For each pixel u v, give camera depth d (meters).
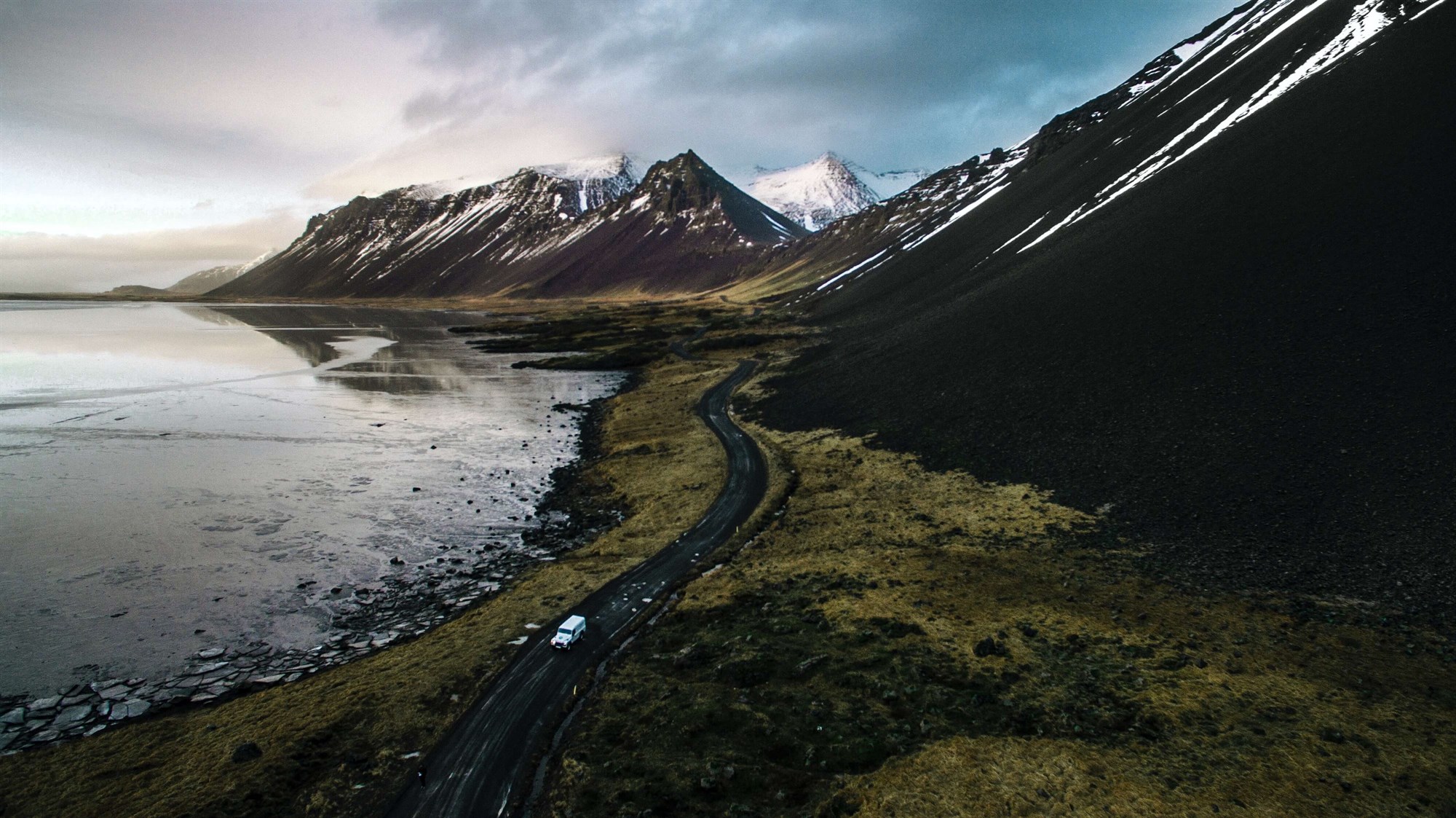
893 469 70.00
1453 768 27.73
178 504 67.44
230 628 45.44
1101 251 99.69
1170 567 45.47
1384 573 40.34
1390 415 50.19
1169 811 27.05
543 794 29.89
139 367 156.25
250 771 30.92
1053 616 41.84
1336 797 27.08
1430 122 77.12
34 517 63.34
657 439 90.88
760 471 74.69
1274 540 45.09
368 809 29.09
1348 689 33.06
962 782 29.12
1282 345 62.00
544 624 44.38
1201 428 57.81
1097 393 69.38
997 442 69.19
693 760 31.20
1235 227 83.12
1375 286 62.09
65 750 33.03
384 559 56.47
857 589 47.25
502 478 77.75
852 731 32.75
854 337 137.62
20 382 133.50
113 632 44.56
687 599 47.91
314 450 87.12
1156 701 33.50
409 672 38.91
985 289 115.25
